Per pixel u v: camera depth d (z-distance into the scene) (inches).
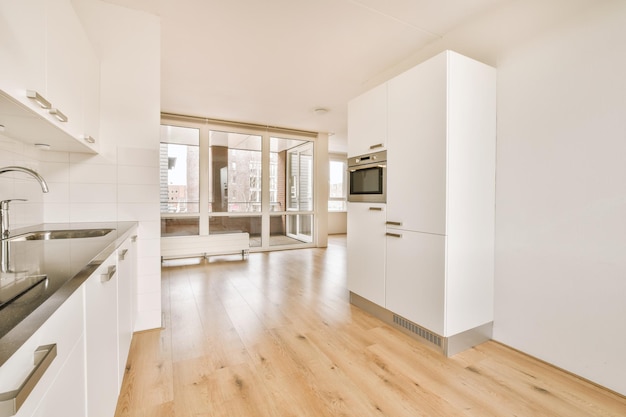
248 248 207.5
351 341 84.0
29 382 18.6
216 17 90.3
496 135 83.0
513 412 56.2
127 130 87.8
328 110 182.7
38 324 21.2
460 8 85.2
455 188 75.5
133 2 84.0
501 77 81.8
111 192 86.7
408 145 84.6
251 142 223.3
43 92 47.1
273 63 120.6
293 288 133.6
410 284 84.9
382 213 94.7
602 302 63.4
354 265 108.6
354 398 60.1
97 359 38.3
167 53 112.0
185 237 188.9
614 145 61.2
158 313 91.0
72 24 60.7
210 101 166.4
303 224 247.6
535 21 74.0
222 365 71.2
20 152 67.7
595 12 63.5
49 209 80.7
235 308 108.4
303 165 245.3
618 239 61.0
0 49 35.4
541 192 73.5
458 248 76.7
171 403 57.7
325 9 86.6
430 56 105.7
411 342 83.6
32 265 32.8
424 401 59.3
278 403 58.4
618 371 61.1
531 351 76.0
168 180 195.5
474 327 81.0
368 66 122.6
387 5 84.7
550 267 72.0
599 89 63.1
